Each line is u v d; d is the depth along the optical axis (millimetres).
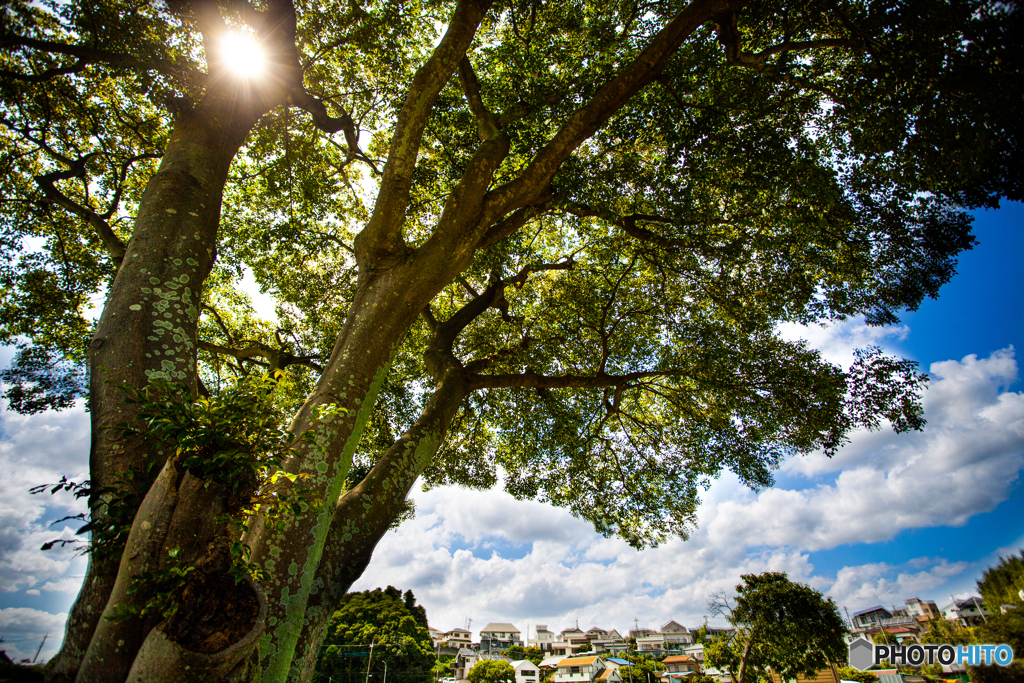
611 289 11117
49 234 9172
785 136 7934
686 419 10891
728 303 10016
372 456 11344
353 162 11109
